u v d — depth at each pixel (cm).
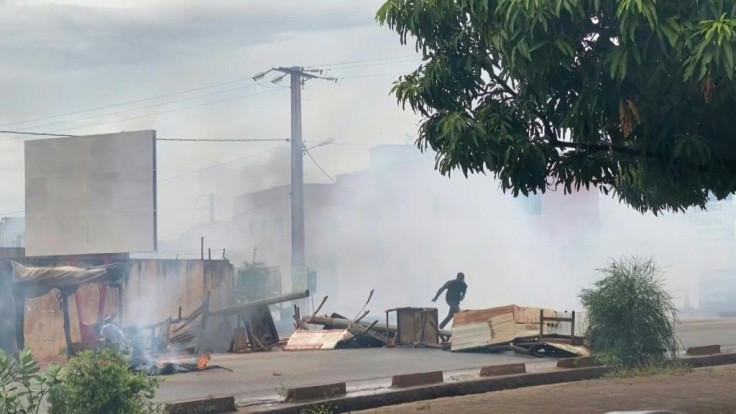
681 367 1471
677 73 650
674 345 1498
